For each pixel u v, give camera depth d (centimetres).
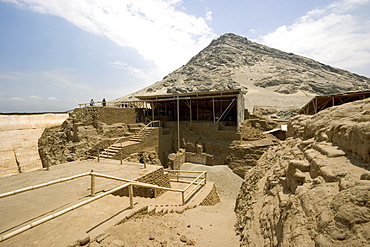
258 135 2417
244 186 972
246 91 6525
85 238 377
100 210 528
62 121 2114
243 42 13238
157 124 2591
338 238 212
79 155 1548
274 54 11925
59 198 611
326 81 7606
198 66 9881
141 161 1831
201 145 2239
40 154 1638
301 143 659
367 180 255
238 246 458
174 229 545
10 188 721
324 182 324
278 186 514
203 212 851
